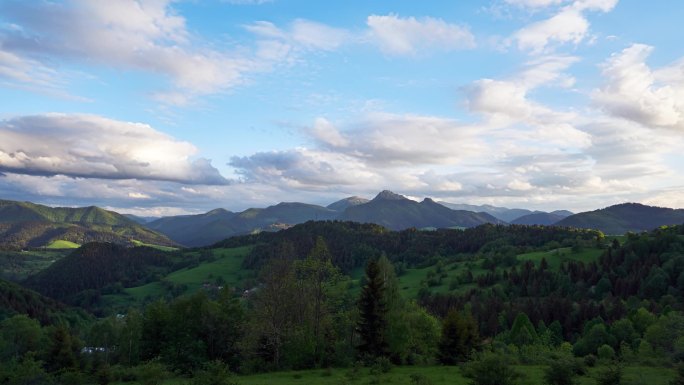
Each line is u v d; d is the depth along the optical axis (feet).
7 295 592.60
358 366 175.32
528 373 146.20
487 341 271.28
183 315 242.37
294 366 188.03
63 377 135.33
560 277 559.79
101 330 334.24
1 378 118.93
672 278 495.82
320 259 205.77
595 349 303.48
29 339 319.68
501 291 548.31
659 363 163.73
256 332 197.26
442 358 198.49
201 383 104.78
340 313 221.05
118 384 171.42
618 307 409.90
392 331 199.00
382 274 215.31
